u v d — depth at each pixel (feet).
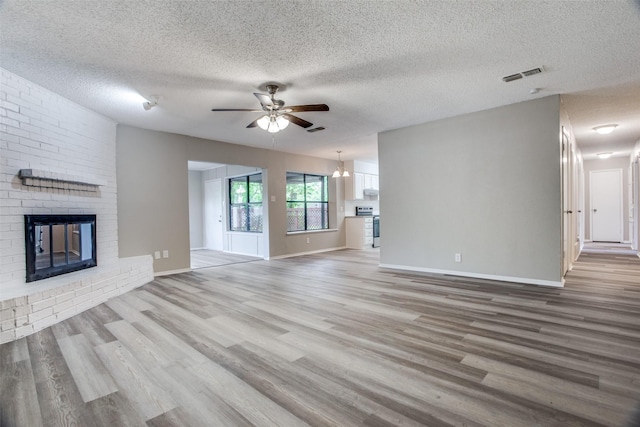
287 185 25.36
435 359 7.18
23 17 7.22
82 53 8.93
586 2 7.10
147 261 15.46
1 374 6.76
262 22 7.63
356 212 30.50
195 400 5.77
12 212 9.93
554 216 13.16
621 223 28.66
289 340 8.36
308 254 25.21
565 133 14.83
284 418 5.24
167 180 17.52
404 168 17.53
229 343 8.22
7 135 9.80
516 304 11.02
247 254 26.02
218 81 10.96
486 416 5.19
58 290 9.98
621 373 6.43
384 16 7.50
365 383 6.25
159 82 10.94
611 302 11.09
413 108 14.37
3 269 9.64
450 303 11.29
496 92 12.55
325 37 8.37
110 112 13.89
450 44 8.85
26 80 10.48
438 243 16.44
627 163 28.32
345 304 11.47
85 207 13.20
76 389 6.16
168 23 7.59
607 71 10.73
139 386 6.24
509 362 6.97
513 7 7.23
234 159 20.83
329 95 12.57
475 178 15.12
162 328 9.32
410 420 5.13
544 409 5.34
